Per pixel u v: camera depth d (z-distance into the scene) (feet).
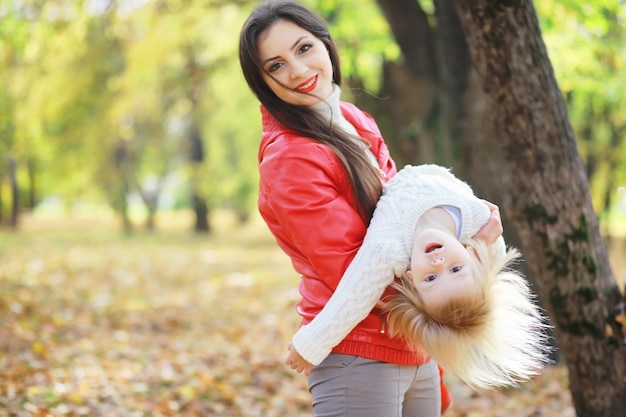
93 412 15.78
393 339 7.45
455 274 7.09
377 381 7.40
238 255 61.93
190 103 68.44
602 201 57.72
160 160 87.30
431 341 7.09
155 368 21.30
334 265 7.15
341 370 7.40
